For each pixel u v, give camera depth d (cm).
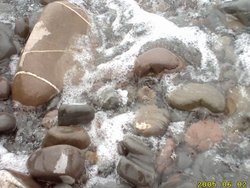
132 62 76
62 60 74
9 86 73
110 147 66
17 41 82
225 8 80
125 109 71
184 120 68
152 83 73
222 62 75
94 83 74
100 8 87
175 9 85
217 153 65
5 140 69
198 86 70
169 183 61
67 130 65
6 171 60
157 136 66
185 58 76
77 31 78
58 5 78
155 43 78
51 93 72
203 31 80
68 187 61
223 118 68
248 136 67
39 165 61
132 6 86
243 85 72
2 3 90
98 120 69
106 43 81
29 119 71
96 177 63
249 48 76
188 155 64
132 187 61
